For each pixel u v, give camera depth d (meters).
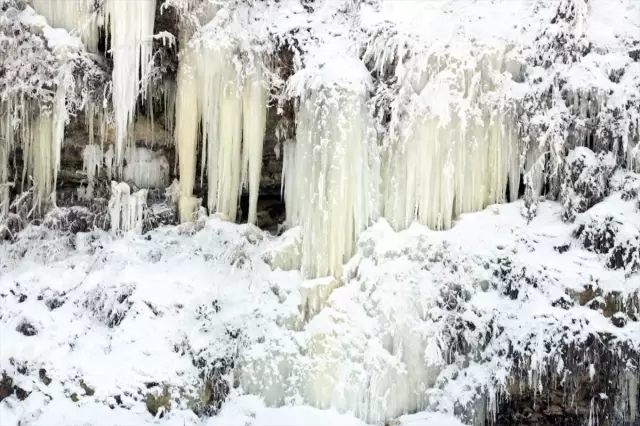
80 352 7.69
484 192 8.66
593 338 7.20
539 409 7.65
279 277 8.59
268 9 9.44
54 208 9.42
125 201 9.36
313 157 8.52
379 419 7.63
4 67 8.72
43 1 9.05
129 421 7.20
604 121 8.20
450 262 8.16
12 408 7.23
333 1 9.55
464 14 9.15
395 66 8.97
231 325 8.20
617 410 7.26
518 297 7.77
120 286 8.30
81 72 8.93
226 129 9.02
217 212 9.30
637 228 7.59
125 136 9.38
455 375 7.73
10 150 9.41
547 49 8.69
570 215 8.19
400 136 8.60
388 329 7.89
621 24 8.67
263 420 7.52
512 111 8.51
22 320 7.92
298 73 8.77
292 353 7.98
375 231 8.55
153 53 9.13
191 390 7.62
